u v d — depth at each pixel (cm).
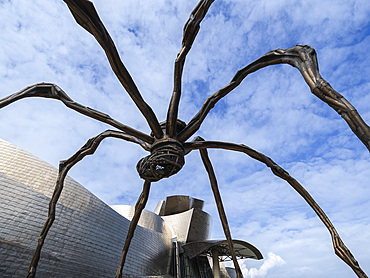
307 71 402
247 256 3762
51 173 2366
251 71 540
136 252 2875
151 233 3459
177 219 4481
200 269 3888
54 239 1923
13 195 1841
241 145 710
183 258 3891
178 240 4191
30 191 1942
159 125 626
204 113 611
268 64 505
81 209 2288
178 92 593
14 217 1773
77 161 781
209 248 3678
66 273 1864
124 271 2527
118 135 743
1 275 1495
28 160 2336
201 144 699
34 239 1803
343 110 343
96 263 2184
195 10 511
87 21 434
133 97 569
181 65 558
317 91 377
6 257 1556
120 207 4288
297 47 441
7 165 2211
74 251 2025
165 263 3594
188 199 4994
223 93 580
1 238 1648
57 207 2075
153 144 629
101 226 2412
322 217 582
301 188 636
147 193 875
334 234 535
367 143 316
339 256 499
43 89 676
